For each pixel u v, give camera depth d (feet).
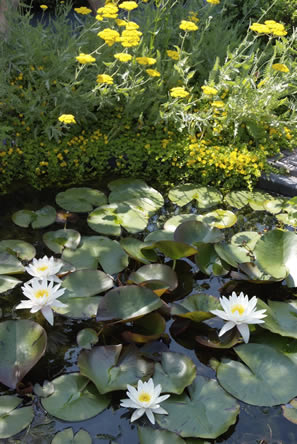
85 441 6.27
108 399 6.84
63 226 11.03
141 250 9.85
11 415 6.59
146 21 15.56
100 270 9.61
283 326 7.97
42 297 7.69
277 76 14.07
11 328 7.60
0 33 14.16
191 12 16.08
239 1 18.97
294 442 6.49
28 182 12.89
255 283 9.32
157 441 6.24
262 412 6.89
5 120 13.96
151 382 6.62
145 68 14.75
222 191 12.91
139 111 14.57
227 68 13.78
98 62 14.64
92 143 13.65
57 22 15.33
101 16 13.98
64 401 6.76
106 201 12.03
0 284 8.92
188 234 9.99
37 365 7.60
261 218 11.81
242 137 14.25
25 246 10.03
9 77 13.93
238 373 7.27
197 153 13.33
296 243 9.37
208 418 6.51
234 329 8.09
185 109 13.64
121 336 8.03
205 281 9.61
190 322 8.48
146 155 13.67
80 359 7.20
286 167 13.23
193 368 7.17
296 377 7.16
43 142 13.46
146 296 7.97
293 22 19.10
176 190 12.71
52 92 13.99
